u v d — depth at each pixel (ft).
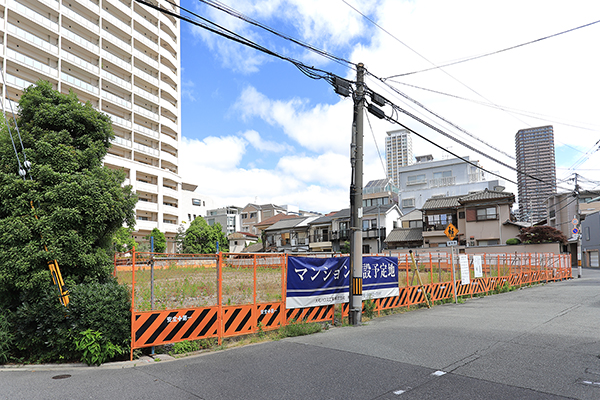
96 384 17.61
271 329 27.94
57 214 22.49
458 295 49.26
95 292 21.98
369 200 189.37
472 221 135.64
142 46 172.96
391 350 22.43
